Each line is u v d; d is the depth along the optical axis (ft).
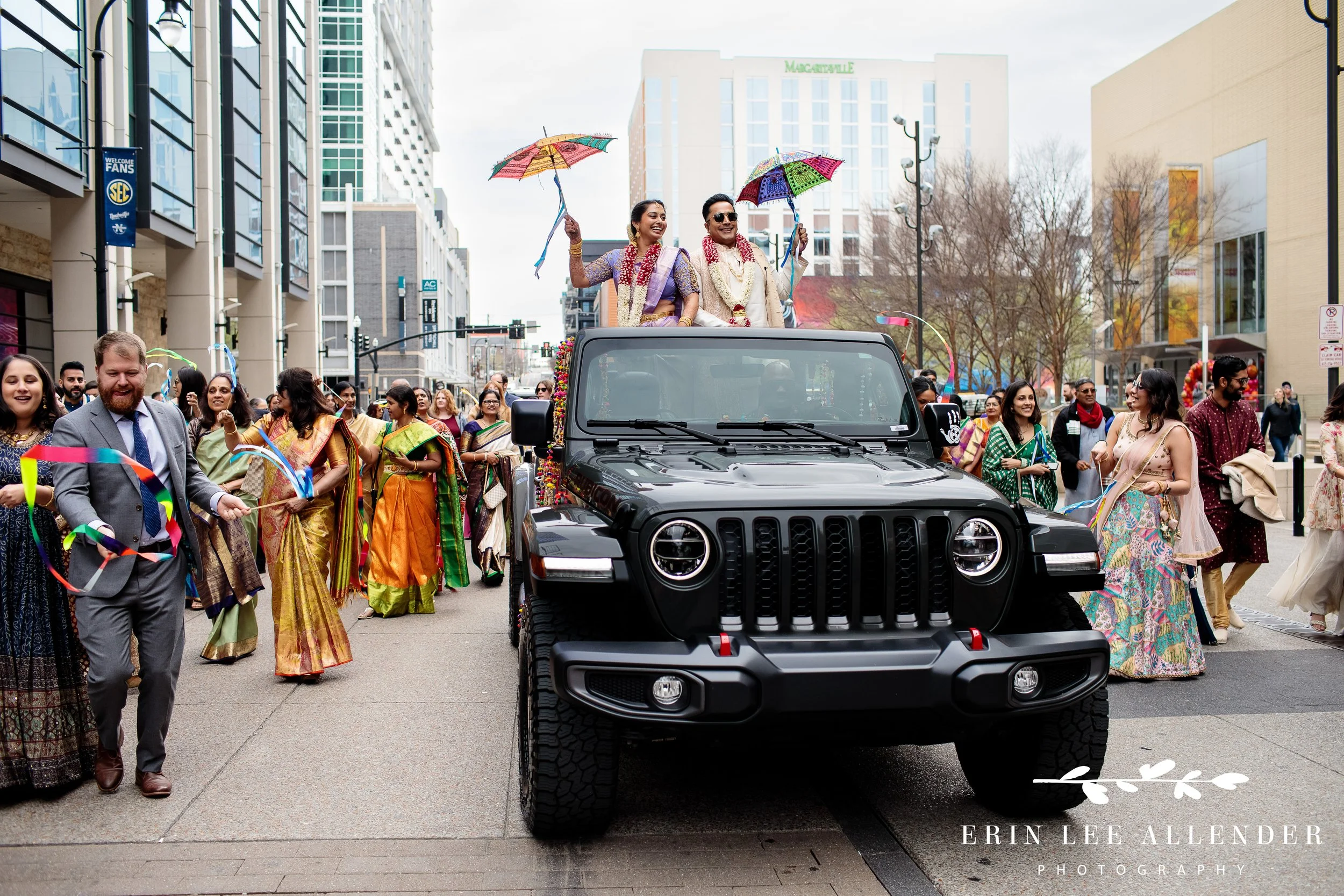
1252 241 167.12
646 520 12.03
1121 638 21.18
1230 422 24.93
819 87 354.74
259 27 121.70
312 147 151.33
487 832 13.39
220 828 13.52
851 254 174.70
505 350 493.77
